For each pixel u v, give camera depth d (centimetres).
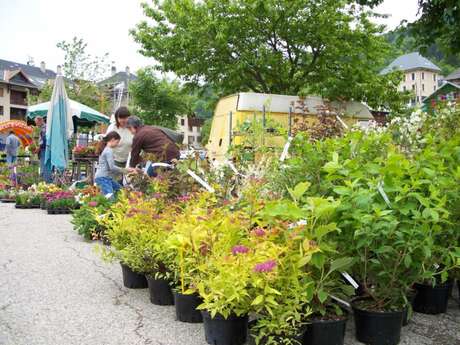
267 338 298
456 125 590
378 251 315
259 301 283
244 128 658
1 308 398
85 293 444
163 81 3541
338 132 804
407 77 9188
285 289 299
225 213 375
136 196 500
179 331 356
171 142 721
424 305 409
